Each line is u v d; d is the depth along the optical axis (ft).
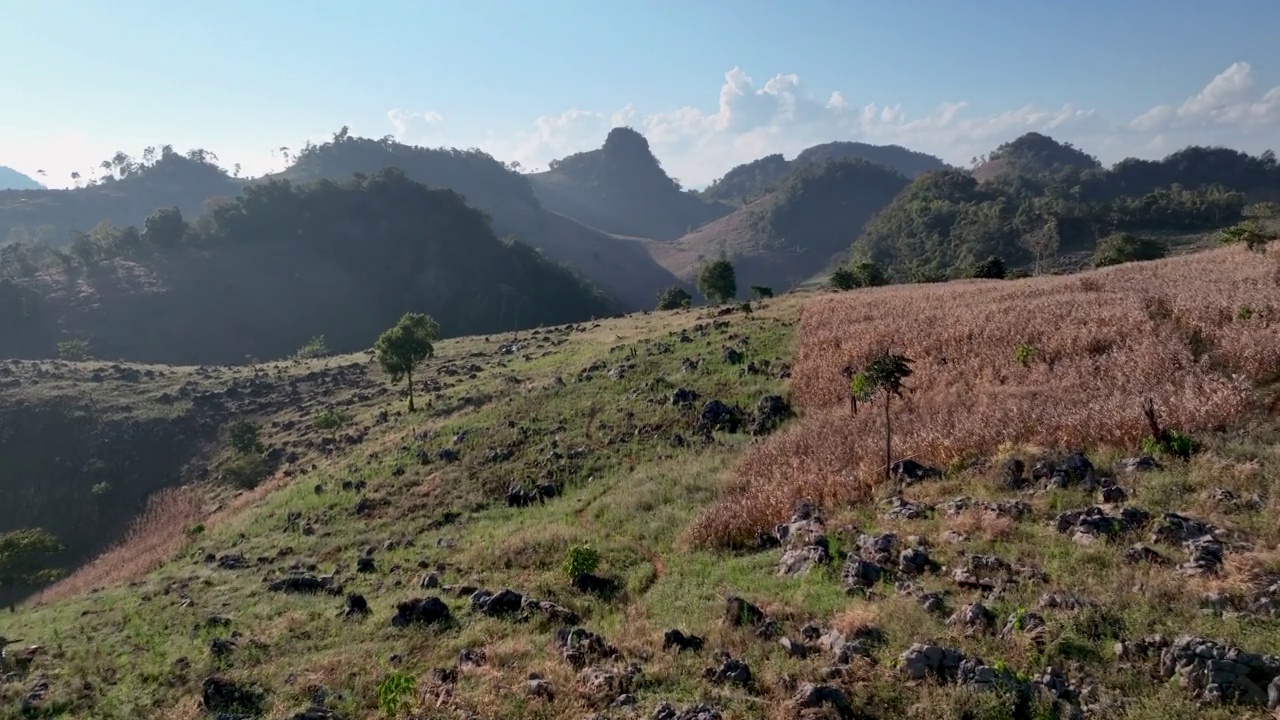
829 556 49.55
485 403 148.77
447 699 38.11
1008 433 64.03
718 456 90.53
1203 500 44.78
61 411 203.10
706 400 112.27
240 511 126.93
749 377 118.42
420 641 48.73
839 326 133.49
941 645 35.09
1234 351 73.10
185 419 203.31
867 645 36.50
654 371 133.90
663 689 36.76
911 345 109.91
